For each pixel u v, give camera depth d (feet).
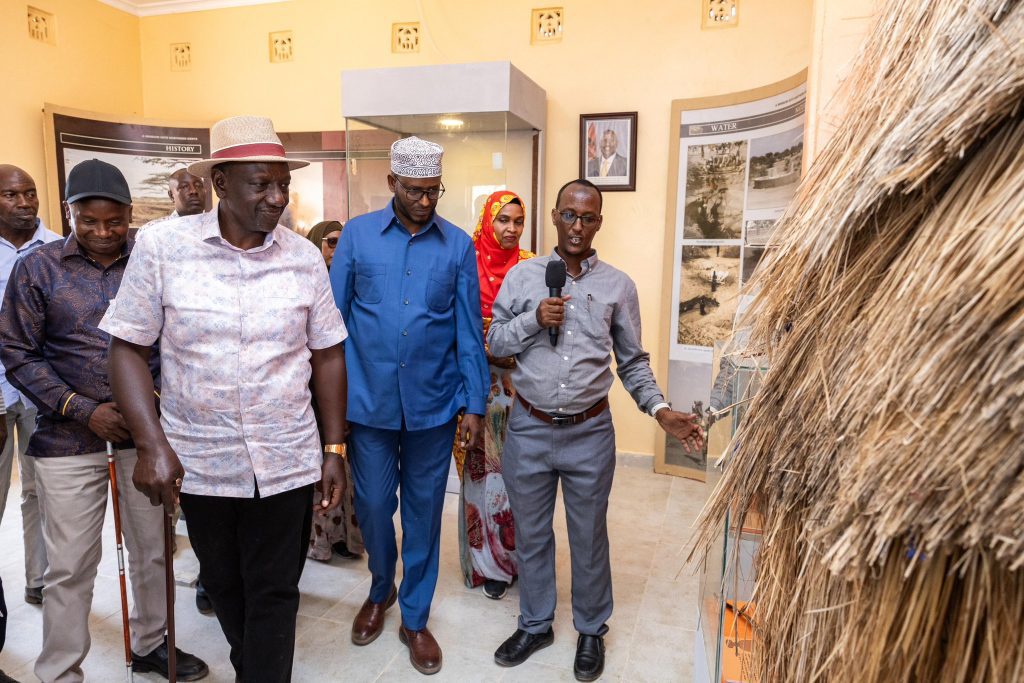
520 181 14.30
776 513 2.61
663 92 13.80
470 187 13.11
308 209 16.48
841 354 2.21
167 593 5.68
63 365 6.44
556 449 7.02
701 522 2.95
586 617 7.41
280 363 5.51
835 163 2.63
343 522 10.07
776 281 2.69
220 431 5.37
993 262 1.70
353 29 15.74
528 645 7.64
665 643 8.01
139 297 5.11
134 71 17.06
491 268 9.36
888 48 2.56
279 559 5.78
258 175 5.06
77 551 6.44
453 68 12.11
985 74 1.78
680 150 13.61
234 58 16.63
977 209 1.87
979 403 1.64
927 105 1.98
